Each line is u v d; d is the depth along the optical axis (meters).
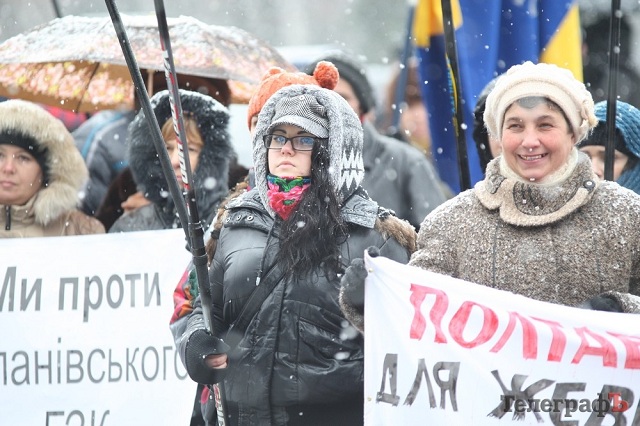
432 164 15.80
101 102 15.24
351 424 9.52
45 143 12.87
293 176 9.58
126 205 13.62
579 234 8.52
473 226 8.77
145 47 14.34
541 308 8.34
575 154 8.69
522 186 8.65
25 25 31.81
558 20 13.72
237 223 9.74
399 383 8.48
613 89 10.08
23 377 11.98
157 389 11.80
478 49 13.68
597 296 8.43
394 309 8.49
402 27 36.44
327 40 37.69
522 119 8.53
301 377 9.38
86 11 31.66
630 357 8.27
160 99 13.14
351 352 9.47
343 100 9.84
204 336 9.30
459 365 8.40
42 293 12.05
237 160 13.95
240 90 15.83
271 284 9.43
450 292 8.45
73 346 11.95
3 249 12.12
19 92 15.31
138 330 11.89
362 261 8.67
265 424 9.52
